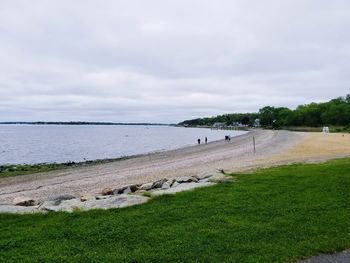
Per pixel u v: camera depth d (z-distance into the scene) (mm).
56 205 11078
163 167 29719
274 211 9641
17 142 88812
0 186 22688
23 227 8734
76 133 158875
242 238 7672
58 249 7125
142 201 11055
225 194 11773
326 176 14922
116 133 162000
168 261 6629
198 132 170500
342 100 150000
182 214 9469
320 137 67188
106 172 28141
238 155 36844
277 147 45438
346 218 8977
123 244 7426
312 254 6941
